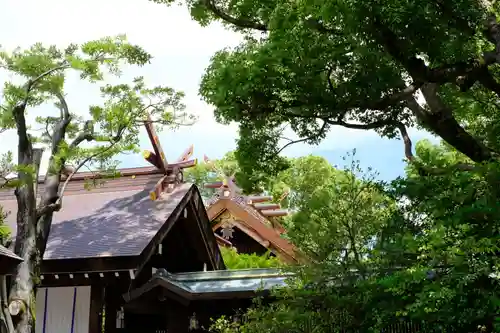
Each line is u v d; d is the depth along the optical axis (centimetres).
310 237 1100
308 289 1077
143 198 1706
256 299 1215
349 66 1069
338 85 1076
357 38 952
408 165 1233
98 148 1336
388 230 1019
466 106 1320
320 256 1074
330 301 1043
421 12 855
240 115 1105
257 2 1205
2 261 1018
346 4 866
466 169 959
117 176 1463
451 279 854
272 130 1245
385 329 1144
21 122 1243
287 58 1024
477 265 841
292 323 1065
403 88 1102
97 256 1406
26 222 1211
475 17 900
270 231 2136
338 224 1092
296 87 1069
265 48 1038
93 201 1756
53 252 1459
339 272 1048
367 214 1083
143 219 1580
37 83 1307
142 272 1595
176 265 1809
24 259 1188
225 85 1062
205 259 1797
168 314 1468
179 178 1759
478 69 968
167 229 1574
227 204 2202
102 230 1547
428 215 978
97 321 1471
